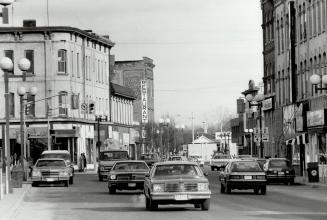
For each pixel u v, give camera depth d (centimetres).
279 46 9300
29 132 10500
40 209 3506
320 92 7419
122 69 16625
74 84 10875
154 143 16525
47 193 5009
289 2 8519
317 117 7238
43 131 10525
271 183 6419
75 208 3534
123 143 13500
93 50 11844
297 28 8375
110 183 4784
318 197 4325
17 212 3331
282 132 9062
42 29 10544
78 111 11019
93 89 11781
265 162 6450
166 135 17138
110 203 3881
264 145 10406
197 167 3381
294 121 8275
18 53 10581
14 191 5022
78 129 10794
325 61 7288
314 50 7681
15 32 10531
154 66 17662
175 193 3206
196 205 3466
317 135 7481
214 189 5344
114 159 7138
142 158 8731
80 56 11200
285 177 6047
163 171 3344
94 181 7144
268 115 10119
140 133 15000
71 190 5403
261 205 3612
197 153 12925
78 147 10894
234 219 2788
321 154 6994
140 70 16625
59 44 10619
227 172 4684
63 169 5925
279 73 9306
